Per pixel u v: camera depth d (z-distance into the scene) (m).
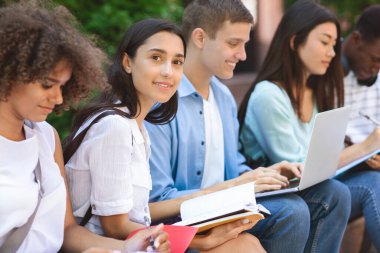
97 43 2.66
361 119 4.48
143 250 2.40
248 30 3.41
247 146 4.04
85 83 2.29
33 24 2.13
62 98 2.30
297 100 3.92
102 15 5.22
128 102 2.78
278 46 3.94
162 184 3.17
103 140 2.60
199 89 3.50
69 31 2.21
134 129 2.75
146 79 2.75
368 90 4.50
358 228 4.76
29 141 2.34
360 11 7.64
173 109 3.07
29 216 2.33
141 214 2.77
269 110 3.84
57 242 2.42
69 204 2.62
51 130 2.56
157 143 3.20
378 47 4.24
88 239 2.53
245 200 2.73
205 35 3.39
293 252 3.14
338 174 3.80
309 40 3.85
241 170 3.78
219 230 2.65
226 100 3.68
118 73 2.80
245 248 2.73
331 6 7.72
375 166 3.91
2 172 2.24
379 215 3.79
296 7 3.93
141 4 5.42
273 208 3.11
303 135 3.98
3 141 2.27
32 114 2.22
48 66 2.10
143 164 2.76
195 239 2.63
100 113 2.69
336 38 3.95
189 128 3.37
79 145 2.67
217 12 3.34
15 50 2.11
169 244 2.40
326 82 4.08
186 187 3.39
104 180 2.60
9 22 2.12
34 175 2.38
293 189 3.14
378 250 3.85
